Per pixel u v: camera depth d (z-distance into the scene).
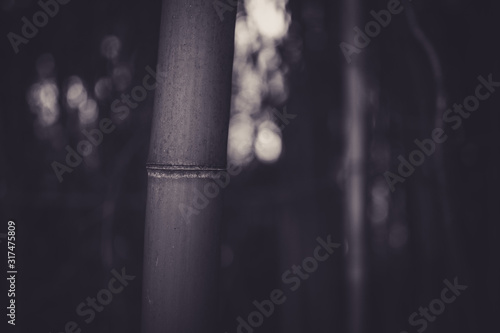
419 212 2.16
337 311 2.30
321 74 2.42
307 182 2.36
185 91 0.92
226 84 0.95
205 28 0.93
